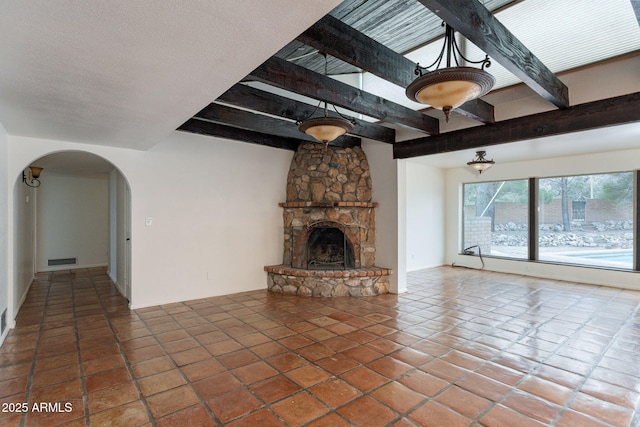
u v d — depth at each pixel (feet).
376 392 7.88
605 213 19.83
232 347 10.48
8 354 9.91
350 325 12.51
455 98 7.82
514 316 13.58
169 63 6.40
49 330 11.94
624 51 10.06
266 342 10.88
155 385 8.18
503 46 7.67
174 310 14.39
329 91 10.39
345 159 18.43
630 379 8.48
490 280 20.89
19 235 14.85
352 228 18.03
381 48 8.71
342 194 18.08
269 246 18.75
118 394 7.77
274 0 4.49
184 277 15.93
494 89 12.90
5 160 11.46
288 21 5.04
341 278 16.87
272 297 16.65
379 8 9.96
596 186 20.12
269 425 6.67
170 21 4.97
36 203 23.03
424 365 9.23
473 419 6.86
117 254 19.44
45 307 14.85
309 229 18.21
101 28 5.13
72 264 24.89
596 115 10.89
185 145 15.92
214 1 4.49
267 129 14.15
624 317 13.42
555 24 9.75
